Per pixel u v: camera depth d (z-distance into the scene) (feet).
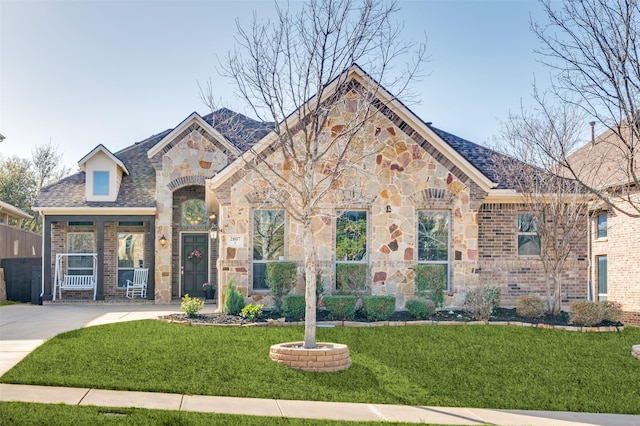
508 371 40.55
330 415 31.24
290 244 57.77
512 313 57.41
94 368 36.83
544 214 58.29
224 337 45.60
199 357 40.04
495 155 65.51
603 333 50.90
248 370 38.11
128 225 84.48
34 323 53.31
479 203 59.00
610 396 36.94
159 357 39.63
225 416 29.63
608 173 66.44
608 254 70.49
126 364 37.91
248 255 57.47
